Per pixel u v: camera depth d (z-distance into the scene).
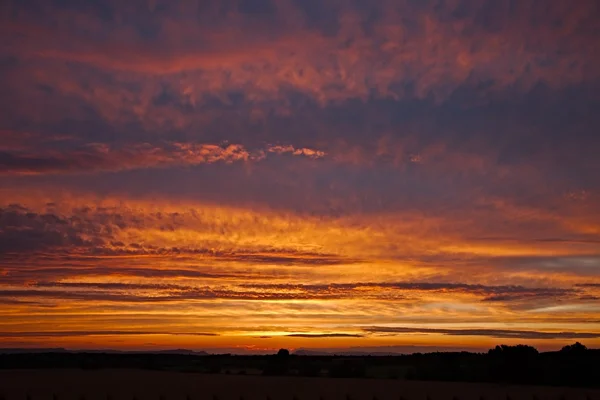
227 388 44.25
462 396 37.53
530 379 47.41
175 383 49.00
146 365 73.94
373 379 56.38
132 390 42.62
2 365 73.62
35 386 46.00
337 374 64.50
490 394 38.47
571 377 46.25
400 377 57.34
